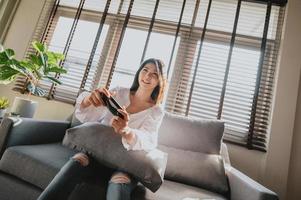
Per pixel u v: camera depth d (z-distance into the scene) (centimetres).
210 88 194
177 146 148
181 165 137
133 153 100
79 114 120
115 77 204
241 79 193
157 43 208
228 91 192
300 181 173
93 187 101
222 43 205
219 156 145
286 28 192
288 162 172
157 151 110
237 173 133
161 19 213
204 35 205
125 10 220
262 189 96
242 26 204
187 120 158
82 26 219
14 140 124
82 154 104
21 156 113
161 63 130
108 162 100
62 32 219
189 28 209
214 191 132
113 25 218
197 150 147
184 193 115
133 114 122
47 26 220
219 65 197
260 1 202
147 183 96
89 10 222
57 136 159
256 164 180
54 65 180
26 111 166
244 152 182
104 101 109
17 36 218
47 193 86
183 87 198
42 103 206
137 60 204
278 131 176
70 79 208
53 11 224
